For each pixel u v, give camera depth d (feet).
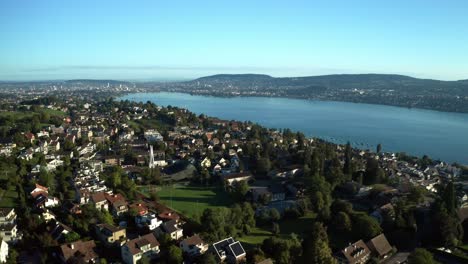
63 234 436.35
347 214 524.11
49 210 510.99
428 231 501.15
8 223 449.06
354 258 422.41
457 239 479.41
